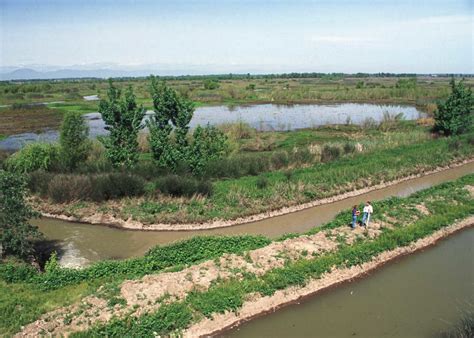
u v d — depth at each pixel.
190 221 23.78
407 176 33.47
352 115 68.06
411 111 72.75
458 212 23.75
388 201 25.16
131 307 14.16
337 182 29.30
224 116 67.12
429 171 35.41
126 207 24.95
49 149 30.41
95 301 14.34
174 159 28.00
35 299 14.61
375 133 47.97
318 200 27.39
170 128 28.34
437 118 47.50
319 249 18.92
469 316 14.70
